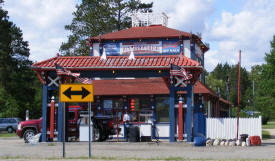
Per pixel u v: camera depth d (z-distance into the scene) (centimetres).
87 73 2314
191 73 2217
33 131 2458
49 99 2355
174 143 2144
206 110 3303
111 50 3011
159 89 2880
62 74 2228
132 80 3061
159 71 2244
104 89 2991
